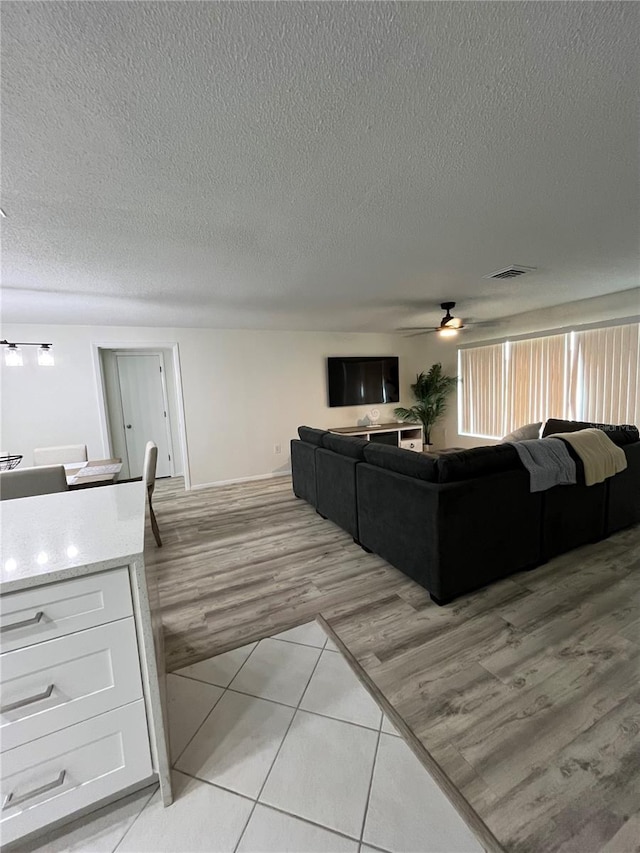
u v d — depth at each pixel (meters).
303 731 1.39
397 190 1.58
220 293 3.12
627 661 1.64
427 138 1.25
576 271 2.91
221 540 3.19
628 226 2.03
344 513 3.08
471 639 1.83
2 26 0.79
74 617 1.02
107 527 1.28
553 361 4.58
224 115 1.09
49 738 1.02
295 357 5.59
